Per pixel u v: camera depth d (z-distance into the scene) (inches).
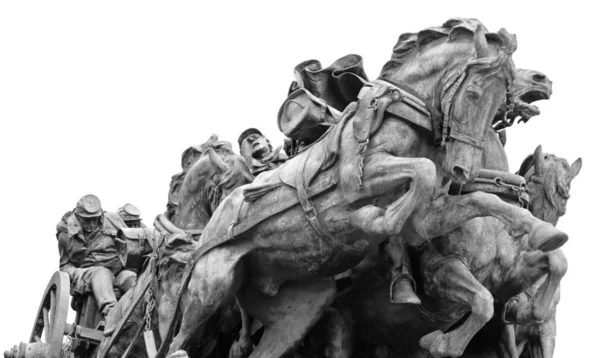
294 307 697.0
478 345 733.3
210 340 727.7
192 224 797.9
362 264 698.2
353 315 709.9
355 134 657.6
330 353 705.6
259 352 694.5
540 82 731.4
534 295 715.4
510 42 658.2
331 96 729.6
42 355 828.0
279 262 688.4
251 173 783.7
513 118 731.4
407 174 637.3
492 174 692.7
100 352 810.8
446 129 655.1
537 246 630.5
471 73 654.5
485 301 655.8
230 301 701.3
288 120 718.5
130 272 957.2
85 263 976.3
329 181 663.8
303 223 672.4
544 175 732.0
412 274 689.0
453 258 675.4
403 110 658.8
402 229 658.2
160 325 748.6
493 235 687.1
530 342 748.0
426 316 691.4
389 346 722.2
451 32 667.4
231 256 694.5
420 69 670.5
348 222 658.2
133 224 1005.8
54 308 854.5
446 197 656.4
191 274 706.8
